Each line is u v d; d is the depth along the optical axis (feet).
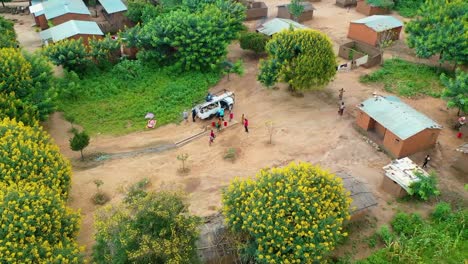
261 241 77.25
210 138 127.85
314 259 77.77
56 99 140.67
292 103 146.72
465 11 158.81
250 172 115.85
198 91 151.94
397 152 117.91
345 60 174.09
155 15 188.96
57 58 150.20
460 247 92.53
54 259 74.69
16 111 115.96
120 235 72.64
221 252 84.89
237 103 148.05
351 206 93.66
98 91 149.59
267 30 179.93
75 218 85.97
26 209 77.87
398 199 105.50
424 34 159.84
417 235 94.48
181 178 114.52
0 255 70.74
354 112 140.56
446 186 109.70
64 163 99.76
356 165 117.70
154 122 137.49
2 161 90.12
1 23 172.45
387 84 155.12
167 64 163.32
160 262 72.43
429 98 146.72
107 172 116.88
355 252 91.76
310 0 233.14
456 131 131.23
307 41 136.67
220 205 104.17
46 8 192.65
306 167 87.92
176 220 73.67
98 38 171.83
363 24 180.96
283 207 78.79
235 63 166.91
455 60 151.43
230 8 173.37
